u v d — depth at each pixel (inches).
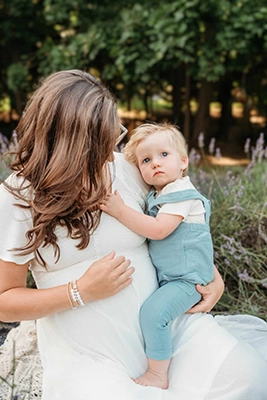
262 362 67.2
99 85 65.3
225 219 116.3
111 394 62.3
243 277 99.3
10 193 64.4
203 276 71.4
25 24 301.6
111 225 68.0
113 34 259.4
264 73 305.3
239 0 243.6
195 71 260.5
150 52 252.7
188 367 67.9
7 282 65.2
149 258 72.9
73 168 61.5
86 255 67.1
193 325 70.3
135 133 76.0
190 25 242.2
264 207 109.3
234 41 245.9
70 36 289.6
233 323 85.3
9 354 90.9
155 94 336.8
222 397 65.6
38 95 63.6
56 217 64.1
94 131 62.4
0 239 64.1
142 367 68.4
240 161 272.2
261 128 333.4
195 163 162.9
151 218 69.4
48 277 67.6
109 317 66.7
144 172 74.0
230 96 324.8
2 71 321.1
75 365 66.0
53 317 67.9
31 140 63.9
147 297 69.7
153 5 257.1
